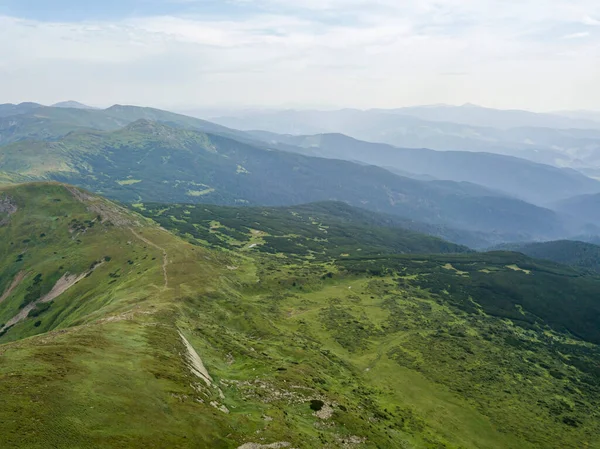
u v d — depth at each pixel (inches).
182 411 2049.7
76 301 6348.4
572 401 4832.7
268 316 5620.1
